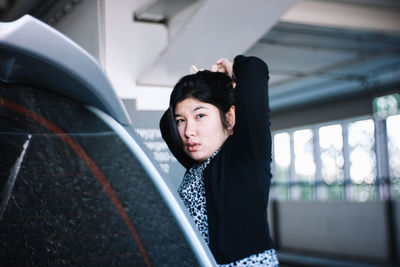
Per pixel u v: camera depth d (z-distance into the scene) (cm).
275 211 1680
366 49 1187
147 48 587
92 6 592
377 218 1309
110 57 570
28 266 76
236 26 528
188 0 533
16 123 75
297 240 1580
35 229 76
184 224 84
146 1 549
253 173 119
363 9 866
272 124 1873
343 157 1576
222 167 122
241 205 117
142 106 572
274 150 1852
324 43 1139
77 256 77
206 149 129
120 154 82
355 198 1488
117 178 81
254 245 116
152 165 85
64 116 78
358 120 1544
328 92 1580
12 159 75
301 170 1736
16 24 68
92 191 79
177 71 567
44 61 71
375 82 1410
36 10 734
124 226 80
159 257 81
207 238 119
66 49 73
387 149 1396
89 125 81
